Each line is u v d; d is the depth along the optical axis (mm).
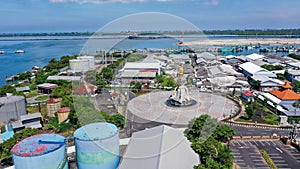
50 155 16750
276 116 35094
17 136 24906
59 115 32844
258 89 48562
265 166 22781
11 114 34844
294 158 24172
